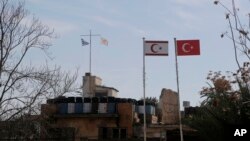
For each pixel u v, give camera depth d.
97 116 41.28
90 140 39.78
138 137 40.16
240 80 23.52
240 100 23.64
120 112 41.47
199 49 30.08
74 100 41.50
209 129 25.53
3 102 26.69
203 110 26.05
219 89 24.55
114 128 41.12
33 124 27.05
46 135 27.75
